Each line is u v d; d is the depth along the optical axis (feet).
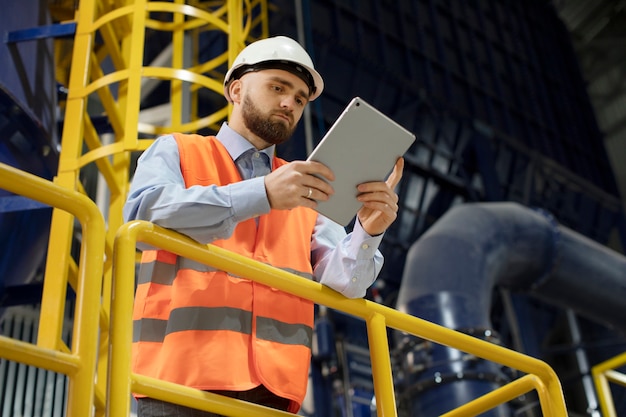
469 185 44.34
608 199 55.16
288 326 8.01
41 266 17.19
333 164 7.39
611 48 71.56
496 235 28.99
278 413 7.25
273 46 8.89
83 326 6.31
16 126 16.11
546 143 52.60
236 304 7.73
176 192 7.36
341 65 41.50
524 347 38.99
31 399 28.32
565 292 31.71
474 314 25.89
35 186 6.46
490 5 56.59
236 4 18.02
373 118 7.18
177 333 7.43
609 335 47.44
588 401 45.78
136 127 14.61
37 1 18.04
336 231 9.32
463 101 48.24
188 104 24.64
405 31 46.55
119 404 6.09
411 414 24.26
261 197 7.26
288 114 8.67
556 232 30.71
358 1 44.21
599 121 69.56
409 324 8.81
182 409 7.26
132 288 6.64
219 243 8.13
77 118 14.82
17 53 16.26
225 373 7.30
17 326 30.04
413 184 42.22
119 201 15.67
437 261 27.32
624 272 32.55
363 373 33.27
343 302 8.25
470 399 23.22
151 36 32.53
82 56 15.56
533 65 57.21
